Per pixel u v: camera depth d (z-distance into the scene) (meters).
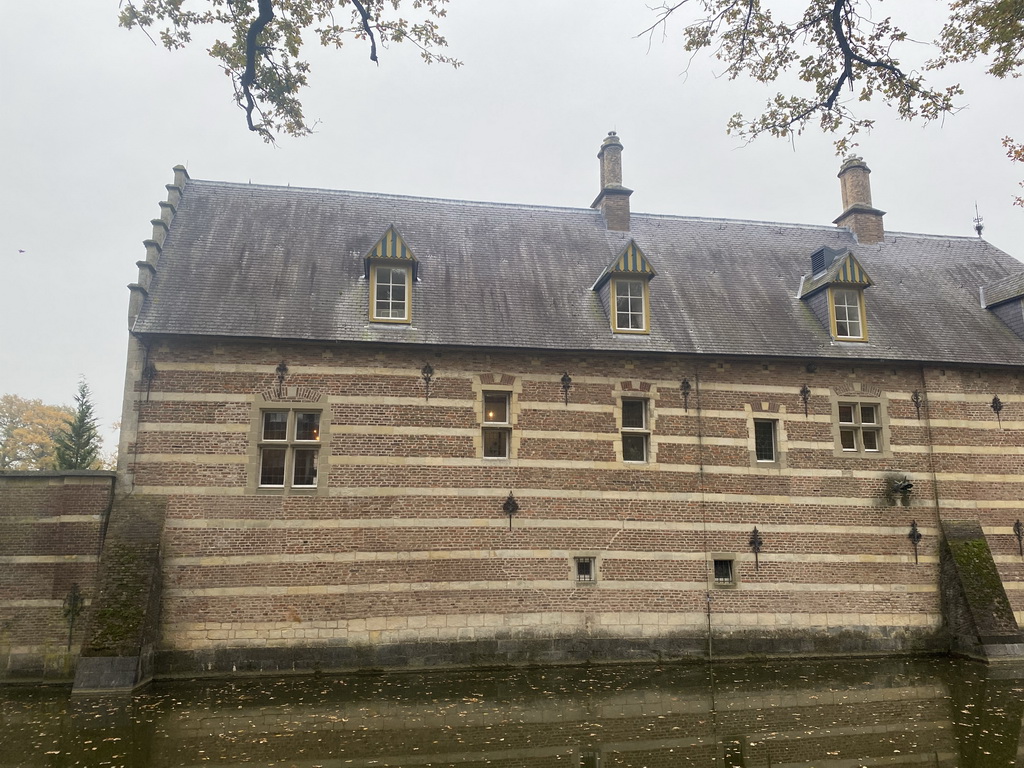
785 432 14.01
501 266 15.25
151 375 12.19
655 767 7.32
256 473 12.24
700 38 8.00
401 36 8.02
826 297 15.06
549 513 12.98
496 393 13.34
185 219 14.64
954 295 16.77
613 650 12.70
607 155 17.94
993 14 7.87
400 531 12.45
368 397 12.79
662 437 13.62
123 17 7.58
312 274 13.96
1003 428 14.75
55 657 11.12
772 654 13.12
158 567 11.51
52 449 37.62
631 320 14.25
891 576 13.76
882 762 7.46
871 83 8.05
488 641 12.37
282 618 11.88
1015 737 8.29
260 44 7.89
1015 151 10.49
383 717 9.11
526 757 7.59
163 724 8.78
